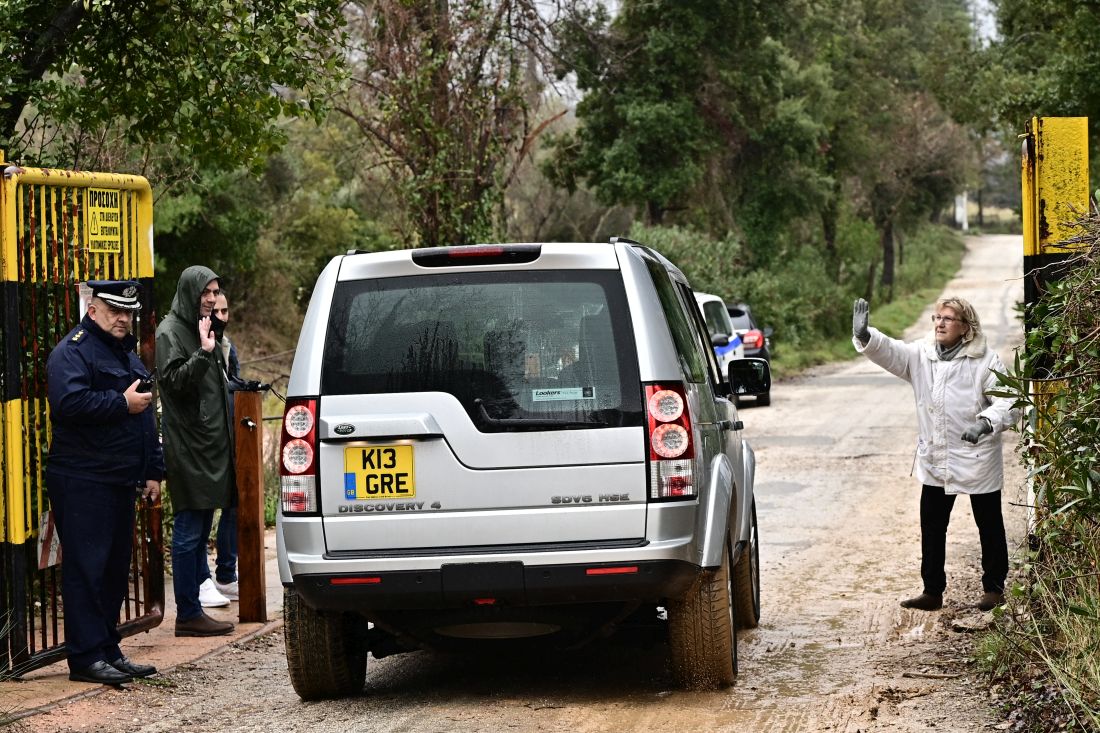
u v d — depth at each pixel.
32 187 7.29
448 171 19.78
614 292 6.15
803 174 46.19
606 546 5.98
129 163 13.62
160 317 28.23
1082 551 6.62
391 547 6.06
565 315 6.13
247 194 31.67
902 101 65.81
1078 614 5.96
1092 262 6.47
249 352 36.50
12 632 7.12
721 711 6.27
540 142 40.66
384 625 6.34
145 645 8.19
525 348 6.11
